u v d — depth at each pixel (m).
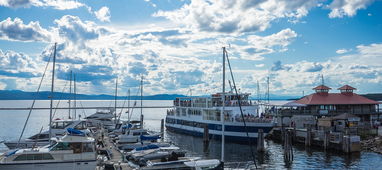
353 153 48.84
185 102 75.44
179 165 29.14
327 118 61.06
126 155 35.56
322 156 47.88
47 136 46.72
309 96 75.62
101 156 34.59
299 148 54.53
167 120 85.12
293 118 67.00
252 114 64.62
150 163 29.27
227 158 47.53
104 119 76.00
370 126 60.12
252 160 46.00
